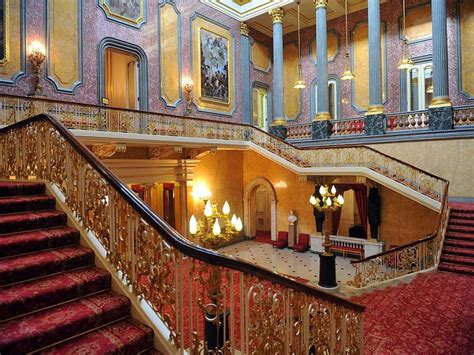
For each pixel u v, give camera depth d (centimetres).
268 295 246
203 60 1352
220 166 1439
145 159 1110
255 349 237
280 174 1440
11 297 240
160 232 248
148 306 270
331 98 1554
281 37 1463
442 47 1108
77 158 350
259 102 1683
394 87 1373
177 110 1253
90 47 1009
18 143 464
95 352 225
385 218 1191
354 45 1476
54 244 315
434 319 518
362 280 860
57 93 930
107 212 311
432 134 1098
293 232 1380
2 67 833
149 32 1164
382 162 1019
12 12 852
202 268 234
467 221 871
